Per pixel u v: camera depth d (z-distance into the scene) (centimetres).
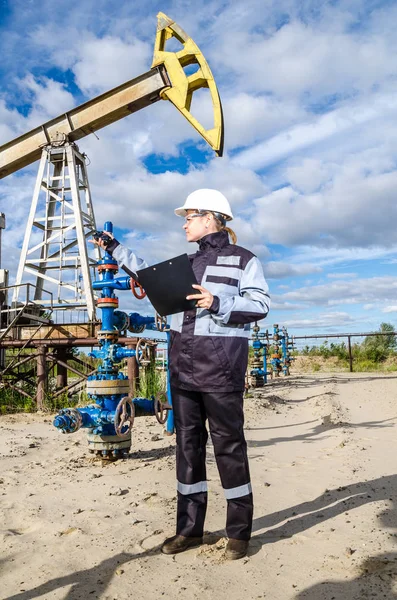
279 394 1298
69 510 366
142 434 708
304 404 1110
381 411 907
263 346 1612
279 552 283
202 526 295
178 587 245
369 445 578
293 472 470
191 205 309
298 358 2914
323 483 425
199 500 294
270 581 248
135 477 459
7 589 248
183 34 1356
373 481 422
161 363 1196
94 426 511
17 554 290
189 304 271
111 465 510
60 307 1330
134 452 576
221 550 287
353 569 256
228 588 243
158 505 374
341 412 884
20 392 1148
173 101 1359
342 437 631
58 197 1526
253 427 769
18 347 1167
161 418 559
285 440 650
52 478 462
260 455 552
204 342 279
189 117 1348
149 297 274
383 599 224
